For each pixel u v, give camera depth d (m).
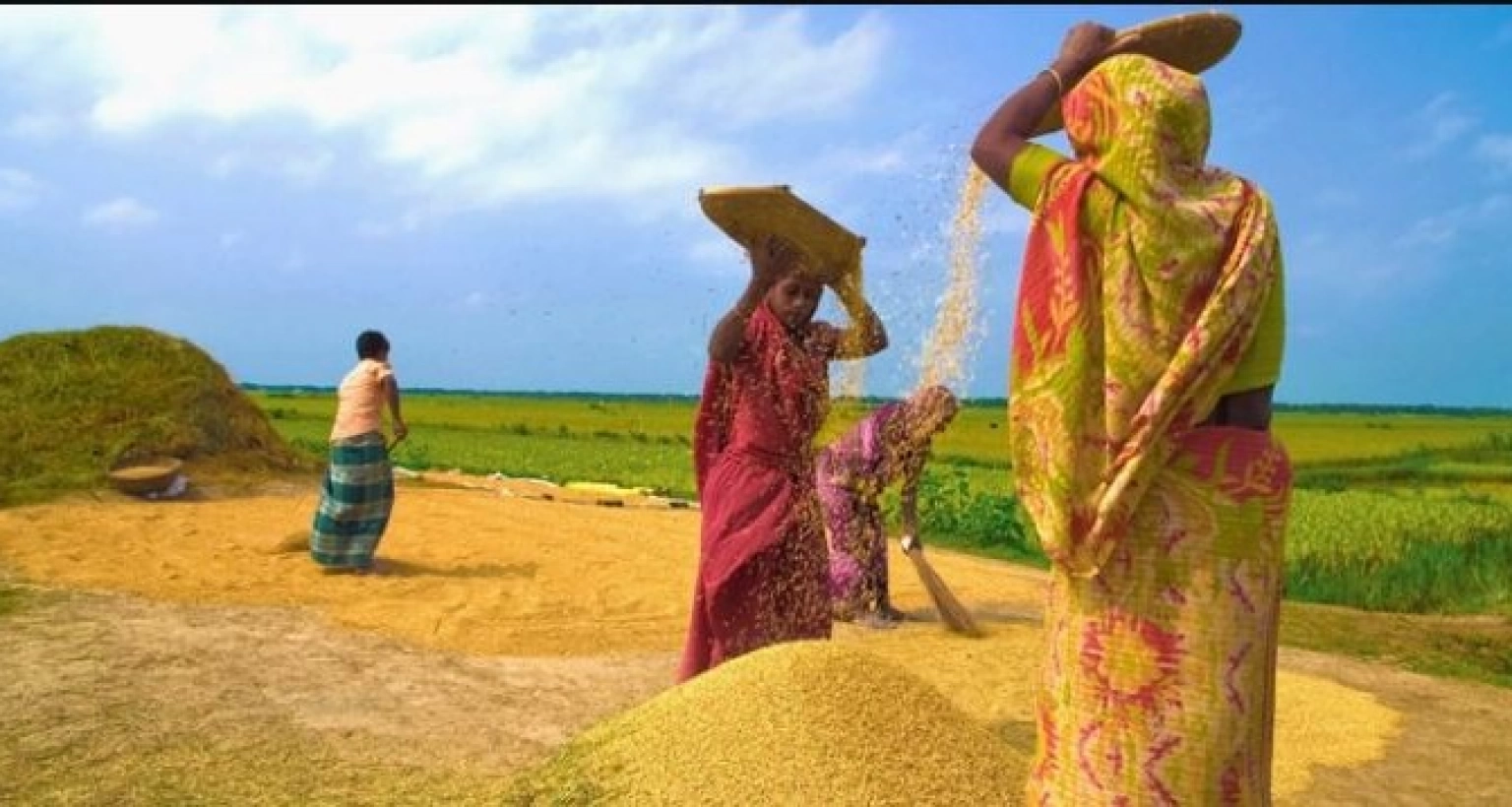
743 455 4.43
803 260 4.29
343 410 8.23
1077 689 2.37
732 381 4.45
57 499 10.85
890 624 7.29
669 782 3.23
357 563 8.20
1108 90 2.32
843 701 3.39
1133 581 2.30
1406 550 11.27
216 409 13.28
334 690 5.19
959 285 3.44
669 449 27.53
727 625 4.38
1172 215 2.22
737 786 3.12
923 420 6.97
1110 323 2.28
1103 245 2.31
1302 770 4.73
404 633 6.42
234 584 7.56
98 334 13.41
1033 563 11.14
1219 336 2.20
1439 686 6.47
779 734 3.26
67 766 4.05
